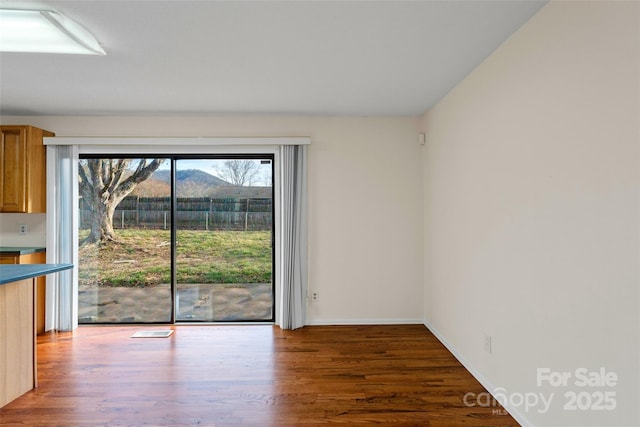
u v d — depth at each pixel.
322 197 4.14
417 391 2.59
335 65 2.71
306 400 2.46
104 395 2.53
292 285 4.03
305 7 1.93
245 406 2.39
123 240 4.21
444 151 3.45
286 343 3.54
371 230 4.16
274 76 2.92
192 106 3.71
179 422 2.21
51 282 3.92
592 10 1.62
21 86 3.12
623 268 1.48
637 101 1.41
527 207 2.12
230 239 4.26
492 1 1.89
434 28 2.17
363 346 3.45
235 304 4.26
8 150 3.72
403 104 3.70
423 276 4.17
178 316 4.23
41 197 3.92
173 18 2.04
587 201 1.67
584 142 1.68
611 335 1.55
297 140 4.02
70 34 2.12
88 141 3.94
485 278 2.64
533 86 2.05
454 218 3.22
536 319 2.05
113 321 4.20
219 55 2.53
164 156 4.18
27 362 2.58
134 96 3.39
